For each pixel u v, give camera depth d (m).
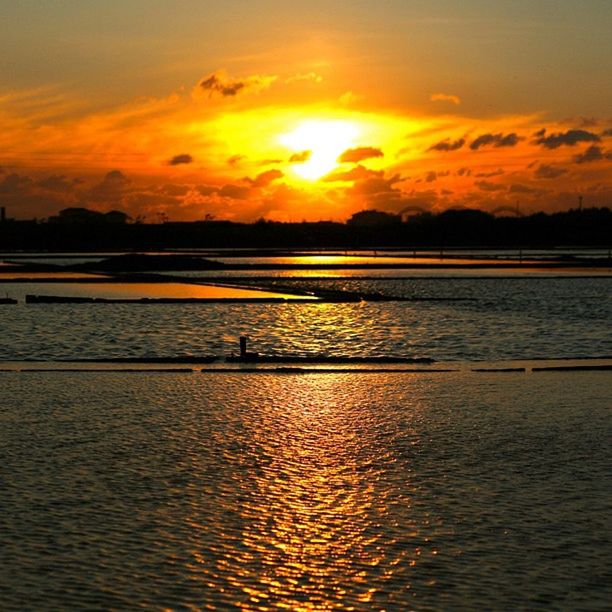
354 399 40.78
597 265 180.62
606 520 23.28
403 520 23.41
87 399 40.72
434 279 140.00
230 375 48.00
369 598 18.88
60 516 23.48
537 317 82.38
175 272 160.50
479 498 25.22
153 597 18.78
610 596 18.92
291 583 19.55
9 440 32.00
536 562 20.64
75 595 18.83
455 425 35.06
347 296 102.81
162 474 27.48
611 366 50.81
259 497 25.27
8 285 124.75
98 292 112.94
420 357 56.34
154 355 57.94
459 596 18.94
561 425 35.00
